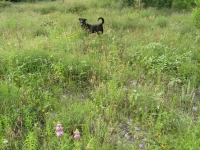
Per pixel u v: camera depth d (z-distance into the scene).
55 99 3.70
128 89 4.22
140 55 5.45
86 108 3.44
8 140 2.83
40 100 3.65
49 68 4.59
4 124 3.05
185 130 3.09
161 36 6.93
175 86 4.26
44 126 3.19
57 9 14.02
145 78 4.66
